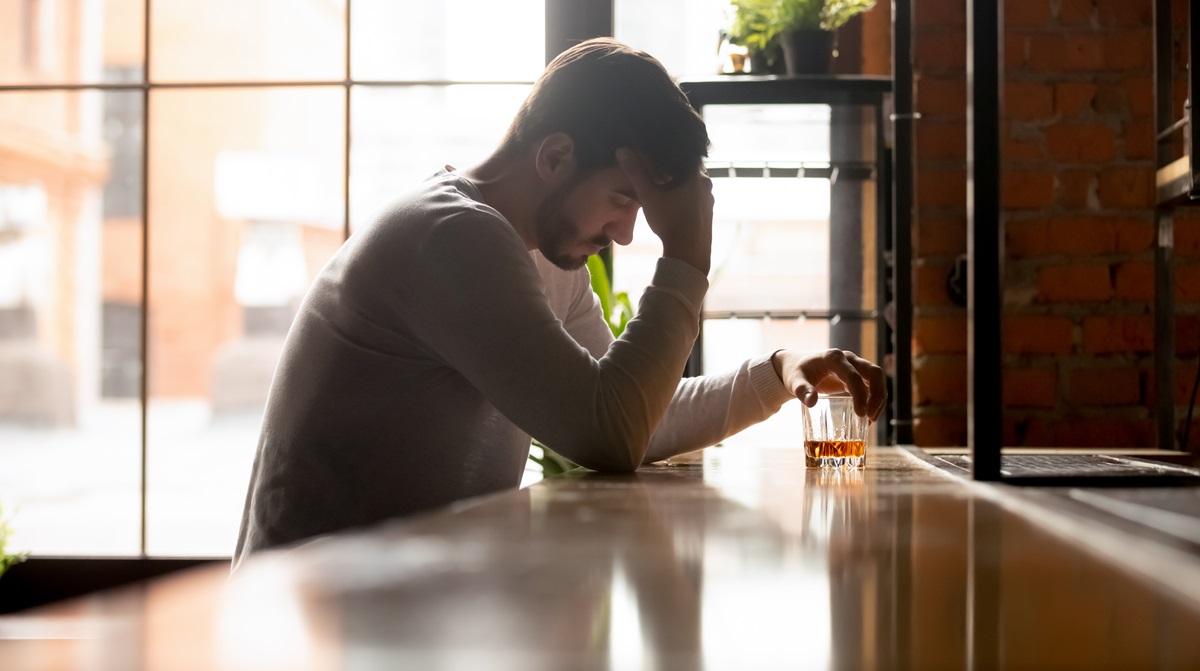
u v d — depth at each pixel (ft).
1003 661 0.86
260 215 23.32
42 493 13.39
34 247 23.94
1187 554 1.44
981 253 2.82
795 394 3.82
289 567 1.36
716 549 1.57
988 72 2.84
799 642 0.94
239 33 22.24
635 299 8.10
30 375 23.68
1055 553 1.54
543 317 3.48
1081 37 7.07
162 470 24.32
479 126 8.50
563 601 1.12
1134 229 7.03
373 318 3.71
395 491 3.80
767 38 6.57
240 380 24.49
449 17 8.46
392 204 3.85
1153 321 7.00
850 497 2.46
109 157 23.97
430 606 1.08
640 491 2.65
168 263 23.95
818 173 6.48
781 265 6.59
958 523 1.92
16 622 7.66
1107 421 7.02
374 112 8.81
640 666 0.83
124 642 0.88
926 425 7.05
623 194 3.92
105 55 23.65
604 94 3.81
